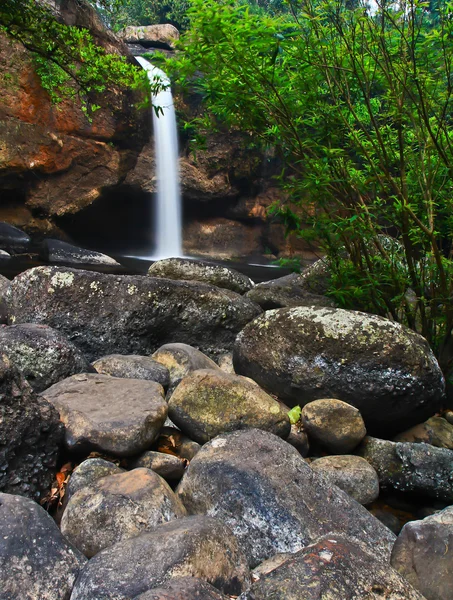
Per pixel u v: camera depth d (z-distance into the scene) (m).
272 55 3.92
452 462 3.06
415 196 4.25
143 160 17.45
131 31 19.58
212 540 1.89
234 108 4.37
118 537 2.07
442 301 4.05
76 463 2.67
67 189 15.45
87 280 4.32
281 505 2.31
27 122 14.08
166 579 1.72
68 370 3.32
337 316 3.59
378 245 4.34
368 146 4.34
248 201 19.84
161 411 2.79
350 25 3.98
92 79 8.98
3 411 2.43
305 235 4.54
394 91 3.94
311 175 4.13
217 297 4.62
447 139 3.81
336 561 1.69
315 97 4.26
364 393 3.44
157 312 4.39
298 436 3.21
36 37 7.93
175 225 18.94
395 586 1.70
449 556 2.00
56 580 1.88
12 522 1.95
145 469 2.32
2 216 14.73
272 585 1.62
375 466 3.18
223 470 2.43
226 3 3.73
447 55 3.84
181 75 4.27
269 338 3.72
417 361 3.45
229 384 3.05
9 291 4.53
